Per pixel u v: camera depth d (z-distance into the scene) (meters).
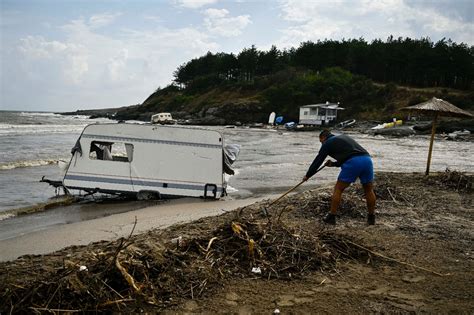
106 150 12.34
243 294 4.52
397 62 99.44
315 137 49.00
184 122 86.56
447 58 92.31
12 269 5.02
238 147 14.90
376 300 4.41
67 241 7.63
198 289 4.56
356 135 56.66
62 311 3.93
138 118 114.00
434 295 4.54
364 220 7.84
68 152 25.14
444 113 12.62
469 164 23.66
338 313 4.11
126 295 4.30
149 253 5.14
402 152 31.67
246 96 101.88
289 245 5.68
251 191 14.21
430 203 9.55
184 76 143.62
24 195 12.67
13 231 8.69
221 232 6.07
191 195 12.50
